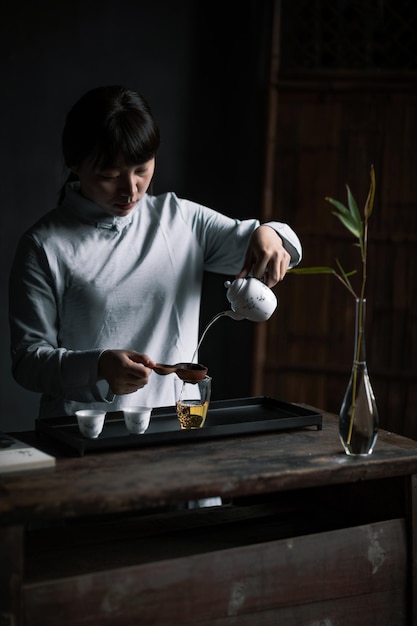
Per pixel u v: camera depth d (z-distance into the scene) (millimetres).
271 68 3195
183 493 1390
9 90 3141
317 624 1553
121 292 1937
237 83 3504
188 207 2129
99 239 1942
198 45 3451
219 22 3475
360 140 3213
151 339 1980
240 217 3525
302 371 3293
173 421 1802
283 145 3236
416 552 1636
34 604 1308
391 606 1631
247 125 3500
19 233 3197
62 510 1307
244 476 1443
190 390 1796
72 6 3215
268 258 1883
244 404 1925
